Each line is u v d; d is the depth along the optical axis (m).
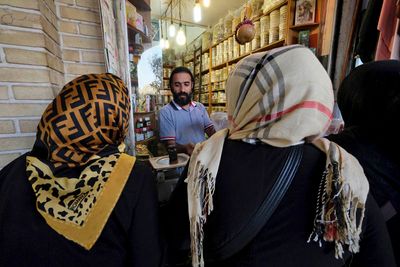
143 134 2.05
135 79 1.94
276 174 0.41
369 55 1.37
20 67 0.85
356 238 0.38
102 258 0.48
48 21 0.94
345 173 0.39
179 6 3.77
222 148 0.48
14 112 0.86
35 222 0.45
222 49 3.87
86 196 0.48
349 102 0.74
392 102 0.60
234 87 0.49
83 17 1.10
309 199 0.40
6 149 0.87
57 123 0.48
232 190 0.43
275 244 0.41
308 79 0.41
